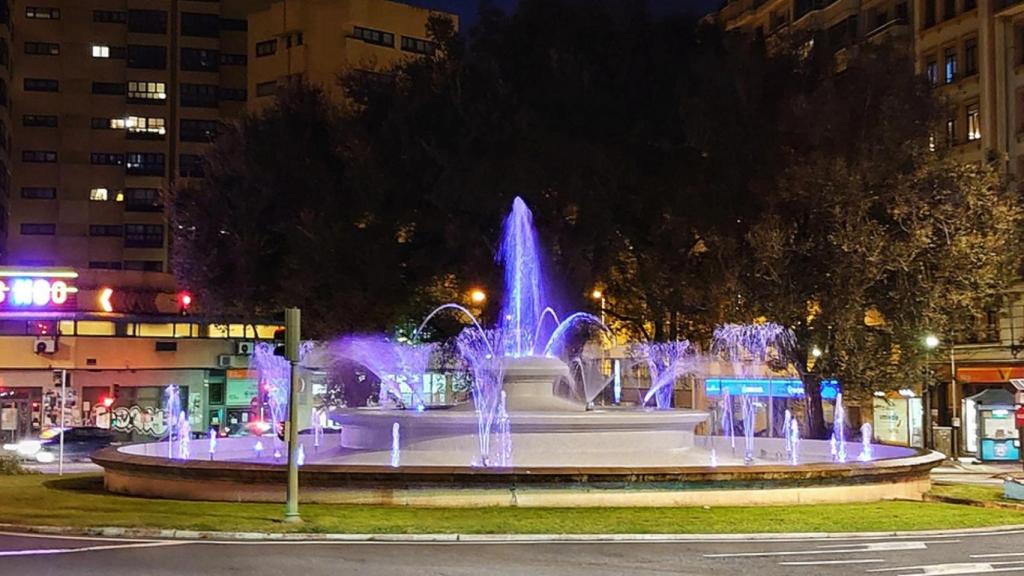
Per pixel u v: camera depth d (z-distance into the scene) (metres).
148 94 83.12
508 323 34.38
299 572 11.93
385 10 79.25
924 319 32.28
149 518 16.12
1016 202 36.34
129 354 59.12
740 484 18.59
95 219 81.44
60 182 81.12
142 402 59.41
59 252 80.56
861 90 32.53
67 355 56.88
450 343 38.66
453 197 33.97
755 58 34.59
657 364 50.69
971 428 44.78
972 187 32.53
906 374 33.03
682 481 18.25
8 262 79.12
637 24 36.09
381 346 40.97
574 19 35.88
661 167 34.91
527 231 34.16
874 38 54.66
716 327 34.41
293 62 78.81
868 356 32.53
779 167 32.75
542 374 22.38
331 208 36.62
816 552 14.08
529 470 17.80
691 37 36.94
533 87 35.22
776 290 31.98
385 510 17.16
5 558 12.91
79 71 82.06
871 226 31.45
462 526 15.47
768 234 31.27
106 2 83.06
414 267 36.47
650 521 16.25
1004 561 13.52
